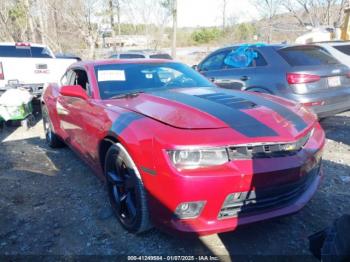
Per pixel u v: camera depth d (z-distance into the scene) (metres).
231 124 2.59
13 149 5.66
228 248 2.75
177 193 2.34
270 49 5.83
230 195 2.40
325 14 19.66
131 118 2.83
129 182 2.80
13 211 3.46
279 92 5.49
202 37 39.09
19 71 7.59
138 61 4.27
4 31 20.61
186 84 4.03
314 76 5.29
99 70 3.97
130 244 2.84
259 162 2.45
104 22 20.52
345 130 6.06
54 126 5.18
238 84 6.12
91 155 3.60
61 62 8.11
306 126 2.89
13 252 2.79
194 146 2.34
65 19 20.34
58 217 3.31
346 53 6.29
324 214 3.18
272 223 3.06
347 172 4.13
